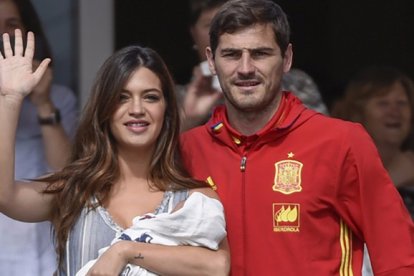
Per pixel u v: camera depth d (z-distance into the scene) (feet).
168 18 45.96
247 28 31.53
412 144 42.91
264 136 32.12
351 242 32.17
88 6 44.83
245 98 31.68
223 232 31.14
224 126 32.58
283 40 31.86
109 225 31.53
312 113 32.32
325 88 46.50
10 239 39.73
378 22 47.29
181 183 32.17
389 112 42.57
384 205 31.96
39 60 40.52
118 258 30.35
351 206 31.91
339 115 42.96
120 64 31.86
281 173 31.83
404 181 42.65
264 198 31.81
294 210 31.58
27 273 39.65
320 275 31.55
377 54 47.32
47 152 40.04
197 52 41.37
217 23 31.83
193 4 39.81
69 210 31.76
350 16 47.19
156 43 45.83
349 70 47.16
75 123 40.63
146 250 30.50
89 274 30.45
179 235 30.86
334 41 47.11
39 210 32.24
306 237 31.58
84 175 31.91
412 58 47.32
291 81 40.93
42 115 40.04
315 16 47.11
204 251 30.96
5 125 31.60
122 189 32.17
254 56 31.65
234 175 32.24
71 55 44.73
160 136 32.48
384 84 42.52
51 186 32.17
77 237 31.50
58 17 44.73
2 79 31.78
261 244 31.71
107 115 31.91
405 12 47.21
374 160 31.94
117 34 45.52
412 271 31.76
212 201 31.27
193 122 38.86
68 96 42.50
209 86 39.01
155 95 32.01
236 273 31.89
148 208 31.86
